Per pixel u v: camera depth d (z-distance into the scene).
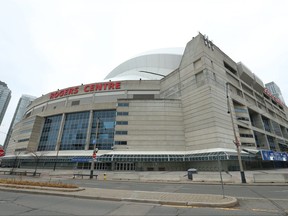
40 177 27.78
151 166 40.31
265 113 61.50
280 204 8.45
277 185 16.03
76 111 55.62
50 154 52.09
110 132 50.94
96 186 16.59
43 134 59.41
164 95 53.16
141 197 9.87
